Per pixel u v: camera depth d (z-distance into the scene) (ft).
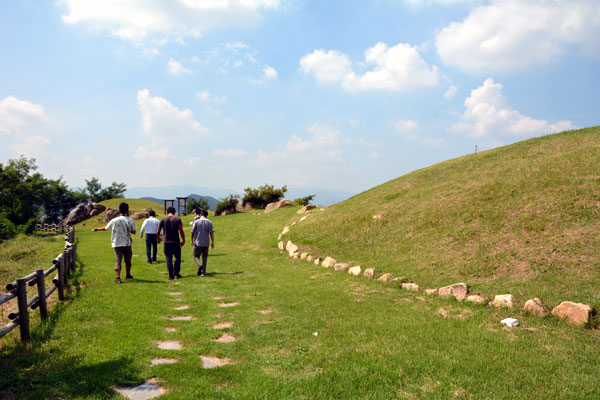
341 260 46.11
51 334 18.97
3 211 114.93
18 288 17.61
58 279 25.85
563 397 12.88
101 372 14.53
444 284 30.99
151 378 14.74
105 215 151.84
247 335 20.80
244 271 44.52
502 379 14.33
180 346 18.89
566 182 41.52
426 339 19.22
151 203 184.44
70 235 59.00
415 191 64.03
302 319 23.79
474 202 47.21
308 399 13.07
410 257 39.91
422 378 14.55
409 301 28.30
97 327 20.57
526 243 33.60
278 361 16.80
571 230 32.55
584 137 57.31
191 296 30.91
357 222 58.65
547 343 18.45
